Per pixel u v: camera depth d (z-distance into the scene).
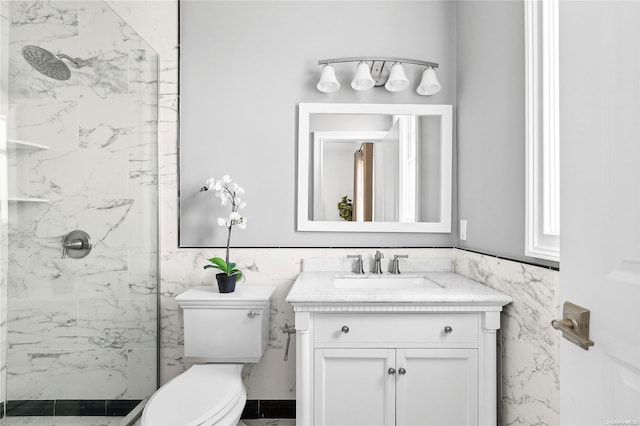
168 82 1.99
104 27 1.58
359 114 2.03
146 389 1.85
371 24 2.04
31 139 1.33
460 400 1.45
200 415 1.20
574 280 0.76
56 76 1.39
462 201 1.95
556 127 1.26
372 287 1.88
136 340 1.78
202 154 2.00
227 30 2.02
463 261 1.88
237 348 1.70
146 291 1.86
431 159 2.04
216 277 1.78
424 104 2.04
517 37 1.42
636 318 0.59
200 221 1.99
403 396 1.45
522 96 1.39
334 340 1.46
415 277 1.90
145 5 2.00
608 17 0.66
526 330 1.34
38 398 1.33
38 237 1.34
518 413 1.39
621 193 0.63
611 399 0.66
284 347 1.97
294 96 2.02
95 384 1.53
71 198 1.45
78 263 1.47
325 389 1.47
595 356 0.70
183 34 2.00
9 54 1.29
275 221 2.01
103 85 1.59
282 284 1.98
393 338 1.46
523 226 1.38
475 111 1.80
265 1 2.03
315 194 2.01
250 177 2.01
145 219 1.86
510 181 1.47
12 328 1.28
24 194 1.31
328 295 1.43
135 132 1.79
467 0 1.90
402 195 2.03
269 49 2.02
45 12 1.36
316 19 2.04
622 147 0.62
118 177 1.67
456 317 1.45
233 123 2.00
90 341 1.51
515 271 1.40
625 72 0.62
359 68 1.90
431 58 2.05
